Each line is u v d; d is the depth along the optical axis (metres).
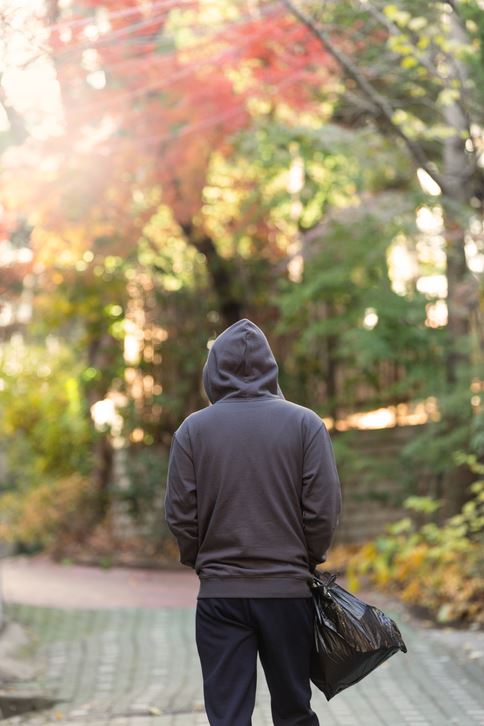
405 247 13.72
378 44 12.27
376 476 15.68
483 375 12.46
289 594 4.25
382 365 16.22
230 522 4.30
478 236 11.90
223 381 4.49
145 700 7.30
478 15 10.34
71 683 7.96
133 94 11.79
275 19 11.55
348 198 14.38
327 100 13.76
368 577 13.49
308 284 14.41
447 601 10.75
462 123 12.67
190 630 10.09
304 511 4.32
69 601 12.22
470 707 6.82
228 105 12.73
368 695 7.27
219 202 15.92
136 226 14.53
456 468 13.34
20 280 14.85
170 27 12.65
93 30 10.57
